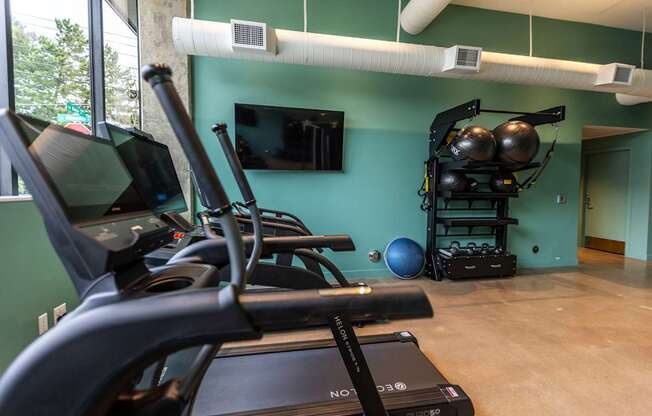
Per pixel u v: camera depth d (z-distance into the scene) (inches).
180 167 129.3
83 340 20.7
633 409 63.7
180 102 22.6
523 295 130.2
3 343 57.7
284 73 139.7
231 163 39.3
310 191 146.0
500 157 140.4
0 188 69.7
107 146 38.0
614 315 109.8
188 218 130.9
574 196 179.2
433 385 61.4
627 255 208.4
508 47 162.4
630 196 205.9
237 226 26.1
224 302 21.4
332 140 141.7
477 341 91.2
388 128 152.5
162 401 23.8
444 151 157.2
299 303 22.6
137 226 30.8
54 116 86.7
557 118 138.5
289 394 59.0
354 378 49.4
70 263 23.9
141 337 21.0
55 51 86.1
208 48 103.7
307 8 138.9
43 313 68.6
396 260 146.7
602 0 150.6
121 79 116.0
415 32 145.6
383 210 154.7
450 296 128.8
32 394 20.8
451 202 163.3
